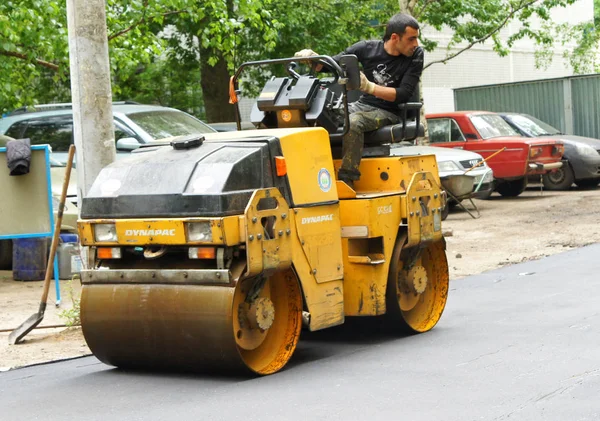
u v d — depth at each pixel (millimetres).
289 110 15359
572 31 68812
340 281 14969
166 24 43125
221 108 46344
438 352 14898
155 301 13430
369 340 16297
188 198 13008
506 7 46625
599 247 27312
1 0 25141
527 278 22531
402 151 35750
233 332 13008
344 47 44344
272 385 13094
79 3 17859
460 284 22328
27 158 20719
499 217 35438
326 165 14703
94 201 13805
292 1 42344
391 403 11844
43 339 17406
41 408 12430
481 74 71438
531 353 14406
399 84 16578
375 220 15266
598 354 14164
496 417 11047
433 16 44625
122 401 12609
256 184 13406
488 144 40969
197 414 11719
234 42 32500
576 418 10930
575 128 52281
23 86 29141
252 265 12961
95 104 17969
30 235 21094
